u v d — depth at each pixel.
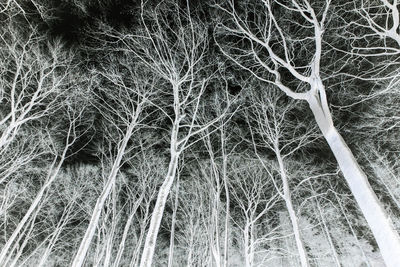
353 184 6.45
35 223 19.83
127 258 22.16
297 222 11.73
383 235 5.43
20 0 11.49
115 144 18.30
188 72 12.10
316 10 10.59
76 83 13.86
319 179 21.62
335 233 25.77
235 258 23.56
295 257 23.23
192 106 15.62
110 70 13.77
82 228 22.08
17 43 12.38
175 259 25.22
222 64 13.64
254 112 15.89
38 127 16.44
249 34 10.52
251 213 15.79
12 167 15.19
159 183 19.47
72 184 19.92
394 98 13.70
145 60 12.61
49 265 22.34
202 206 18.12
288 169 18.86
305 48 11.90
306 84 14.56
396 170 20.58
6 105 13.59
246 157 18.89
